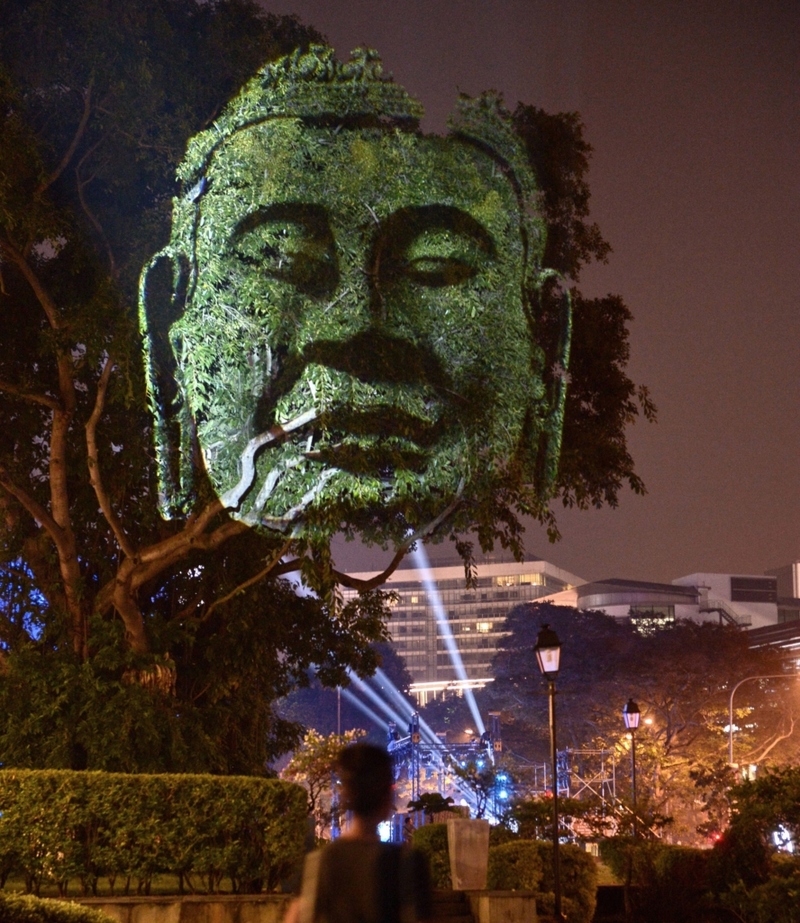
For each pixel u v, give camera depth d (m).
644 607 117.25
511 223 16.34
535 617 70.62
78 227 16.38
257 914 12.02
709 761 58.56
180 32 17.09
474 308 15.55
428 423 15.34
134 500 19.12
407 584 189.00
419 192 15.66
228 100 17.09
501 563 186.88
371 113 15.88
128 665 16.88
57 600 18.06
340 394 14.84
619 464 18.67
